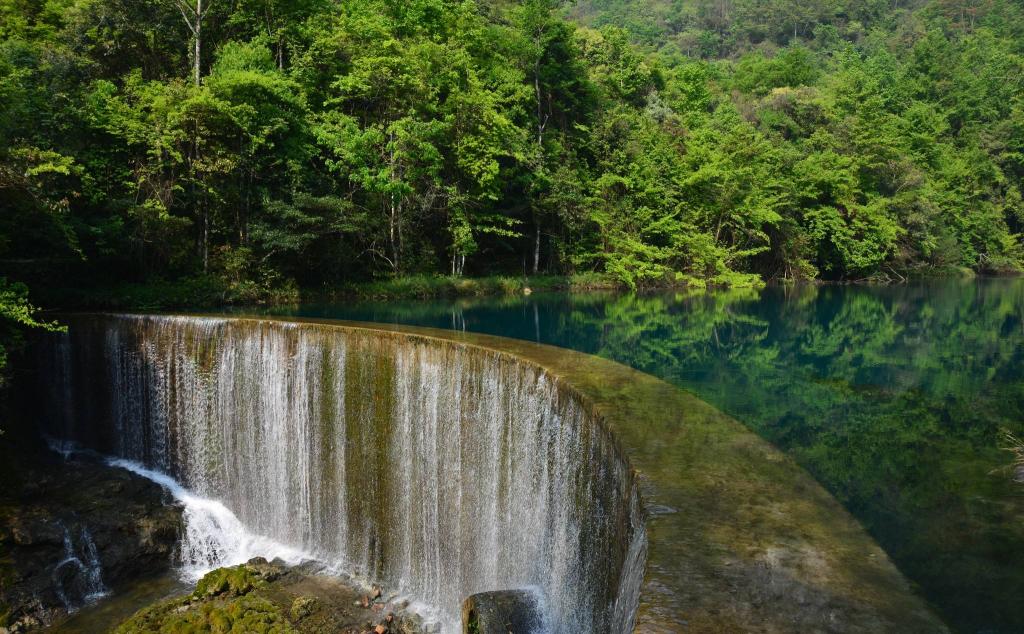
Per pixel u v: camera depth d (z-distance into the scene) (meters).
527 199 40.66
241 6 33.88
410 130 32.38
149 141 24.86
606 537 8.17
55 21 30.50
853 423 12.79
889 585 4.82
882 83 81.62
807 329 25.55
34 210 19.14
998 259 60.69
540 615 10.14
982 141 68.69
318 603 13.16
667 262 45.22
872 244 49.03
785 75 83.75
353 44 33.94
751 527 5.73
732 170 47.16
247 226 28.19
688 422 8.68
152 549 14.71
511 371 12.32
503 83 40.97
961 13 116.62
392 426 14.55
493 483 12.72
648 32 135.38
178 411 17.33
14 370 17.31
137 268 25.39
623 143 46.56
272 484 16.41
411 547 14.41
